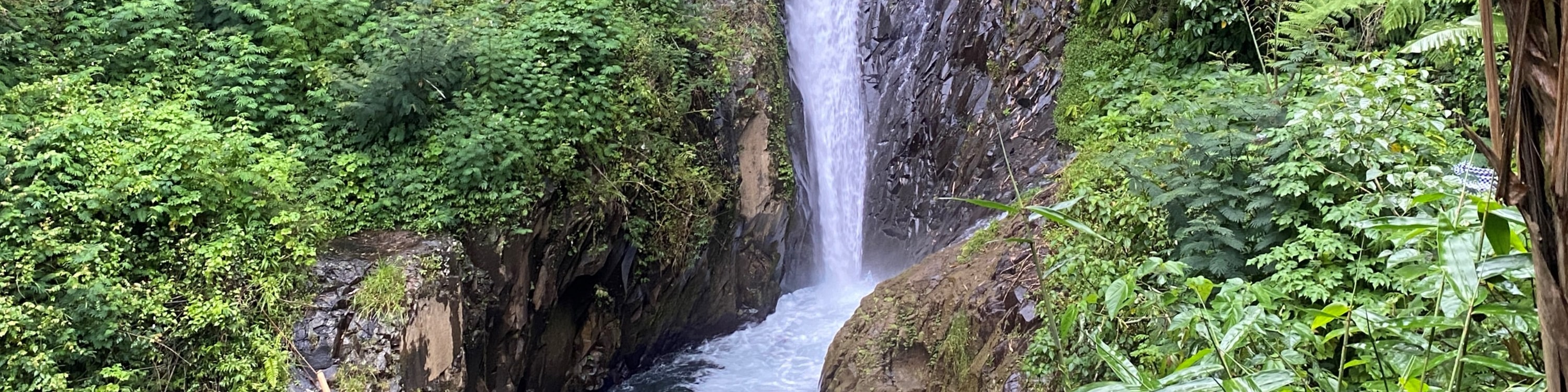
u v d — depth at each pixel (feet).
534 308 27.07
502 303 25.67
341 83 25.36
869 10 43.88
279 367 20.47
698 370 32.14
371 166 26.32
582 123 27.96
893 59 43.09
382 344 21.35
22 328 17.72
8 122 21.34
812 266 40.47
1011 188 32.17
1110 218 19.77
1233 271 16.34
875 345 26.03
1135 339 16.67
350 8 28.14
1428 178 13.91
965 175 36.04
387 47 26.35
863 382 25.09
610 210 28.66
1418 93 17.08
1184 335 12.65
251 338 20.76
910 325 25.77
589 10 30.60
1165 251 18.04
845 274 42.06
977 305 23.40
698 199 31.48
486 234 25.58
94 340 18.67
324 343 21.13
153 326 19.83
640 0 33.09
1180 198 17.83
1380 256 11.43
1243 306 11.76
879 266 40.50
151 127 22.40
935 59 40.60
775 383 30.22
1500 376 9.47
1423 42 16.89
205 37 26.78
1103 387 8.17
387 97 25.73
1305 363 11.52
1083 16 34.32
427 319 22.45
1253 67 29.63
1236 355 11.55
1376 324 8.66
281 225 22.66
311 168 25.36
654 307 32.09
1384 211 14.71
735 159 34.01
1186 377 8.37
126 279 20.02
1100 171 23.47
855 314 28.12
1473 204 9.18
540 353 28.22
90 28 25.88
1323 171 16.15
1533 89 3.87
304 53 27.55
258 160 23.81
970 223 33.17
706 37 34.09
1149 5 32.45
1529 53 3.87
